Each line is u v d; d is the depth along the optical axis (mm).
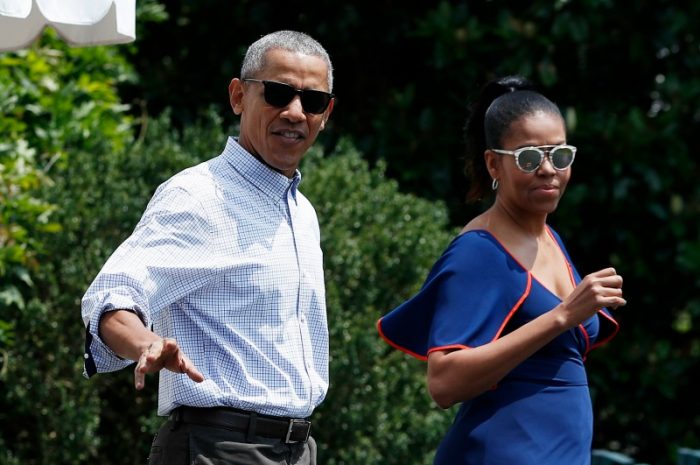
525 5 28828
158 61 29875
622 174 27875
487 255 12195
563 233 27906
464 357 11719
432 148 28203
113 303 10117
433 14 27719
